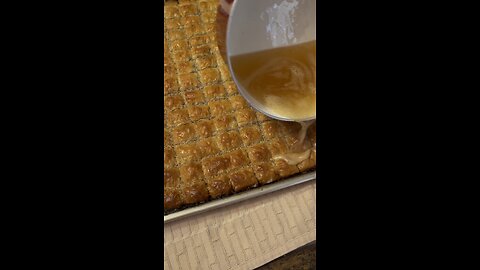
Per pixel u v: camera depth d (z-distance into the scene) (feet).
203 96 1.95
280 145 1.86
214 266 1.72
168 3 2.14
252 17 1.60
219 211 1.79
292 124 1.89
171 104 1.91
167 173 1.77
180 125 1.87
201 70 2.01
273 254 1.74
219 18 1.75
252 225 1.78
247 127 1.89
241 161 1.82
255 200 1.82
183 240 1.74
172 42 2.07
